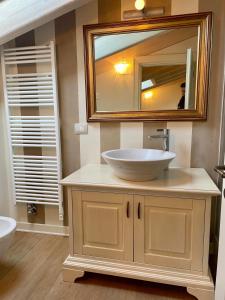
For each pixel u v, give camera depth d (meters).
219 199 1.80
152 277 1.57
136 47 1.94
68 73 2.10
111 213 1.61
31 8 1.87
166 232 1.54
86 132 2.14
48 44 2.09
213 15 1.75
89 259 1.71
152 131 2.00
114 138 2.10
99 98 2.06
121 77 1.99
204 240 1.48
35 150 2.30
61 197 2.24
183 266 1.54
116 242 1.64
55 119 2.13
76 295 1.58
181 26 1.82
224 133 1.78
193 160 1.96
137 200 1.55
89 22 1.99
